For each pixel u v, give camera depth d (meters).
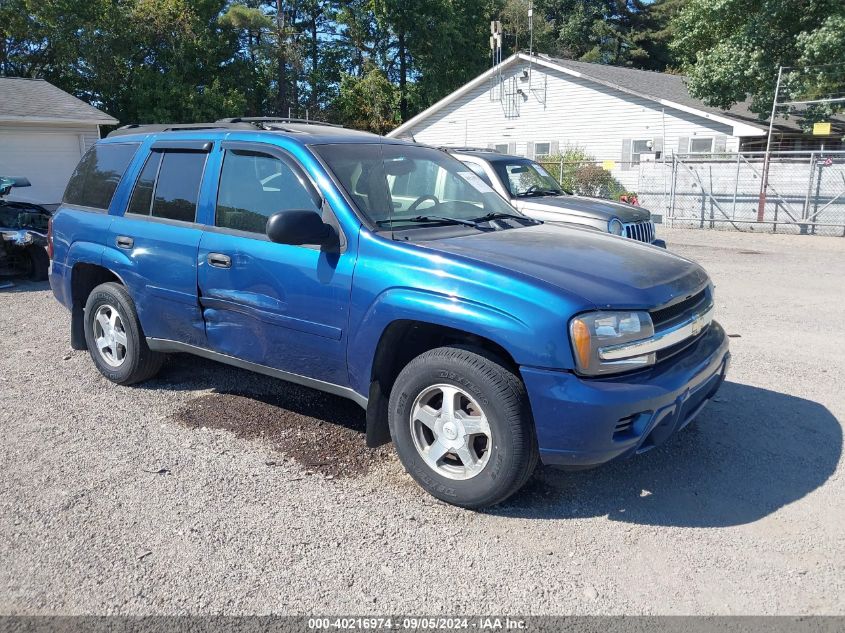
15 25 33.59
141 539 3.45
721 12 21.81
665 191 20.92
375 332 3.84
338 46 47.88
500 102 29.12
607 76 27.05
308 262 4.11
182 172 4.95
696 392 3.82
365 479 4.09
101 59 34.47
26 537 3.46
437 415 3.77
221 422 4.88
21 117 21.27
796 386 5.64
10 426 4.80
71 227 5.66
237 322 4.53
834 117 26.00
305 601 3.00
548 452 3.46
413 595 3.04
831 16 19.02
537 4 55.16
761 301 9.01
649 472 4.16
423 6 42.41
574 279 3.58
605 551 3.37
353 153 4.46
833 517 3.66
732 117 23.22
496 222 4.60
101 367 5.64
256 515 3.68
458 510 3.75
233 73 40.78
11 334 7.37
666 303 3.66
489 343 3.73
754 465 4.25
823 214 18.03
